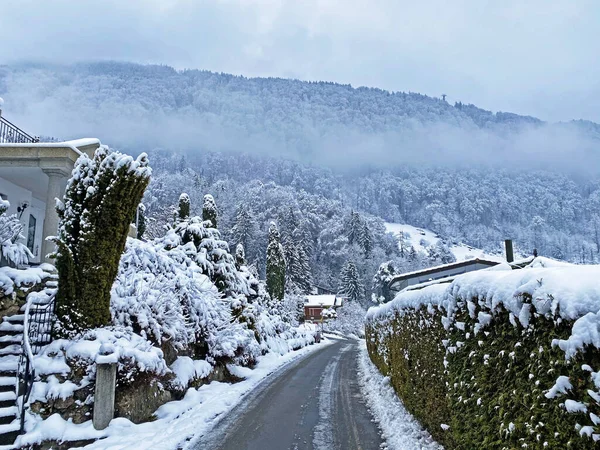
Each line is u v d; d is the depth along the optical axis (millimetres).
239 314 16000
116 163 8312
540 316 3352
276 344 21641
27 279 9445
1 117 14836
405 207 184750
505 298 3885
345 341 42750
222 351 12398
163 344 9812
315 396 10977
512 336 3865
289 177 177375
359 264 86500
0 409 6836
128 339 8328
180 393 9703
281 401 10305
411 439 6840
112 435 7020
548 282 3311
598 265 3344
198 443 6945
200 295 12406
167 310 10328
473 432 4656
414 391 7848
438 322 6258
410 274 34562
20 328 8539
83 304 8117
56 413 7012
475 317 4730
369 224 113188
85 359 7594
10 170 13930
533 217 173375
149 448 6527
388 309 11430
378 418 8656
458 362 5273
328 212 115938
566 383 2943
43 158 13164
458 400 5152
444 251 110250
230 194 105062
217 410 9125
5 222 10273
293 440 7152
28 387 6930
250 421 8367
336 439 7211
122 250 8758
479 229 162750
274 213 96625
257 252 79125
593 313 2793
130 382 7934
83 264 8172
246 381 13062
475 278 4828
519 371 3666
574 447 2840
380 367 14102
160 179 100250
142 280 10086
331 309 65625
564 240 148500
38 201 18766
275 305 29219
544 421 3184
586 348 2787
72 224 8305
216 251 16375
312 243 94188
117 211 8352
